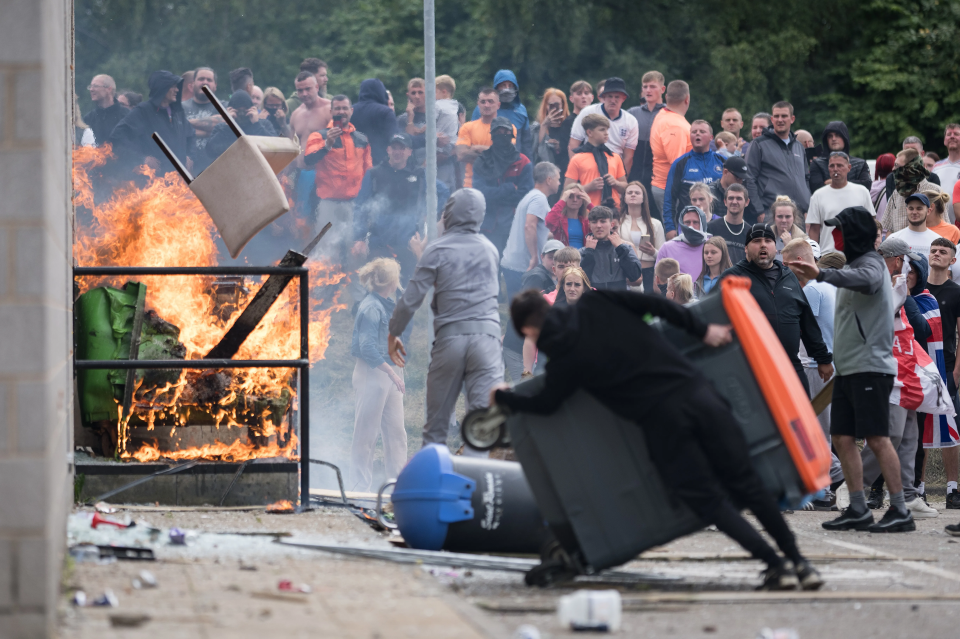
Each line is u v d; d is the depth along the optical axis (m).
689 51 41.91
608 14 40.72
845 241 13.98
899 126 42.50
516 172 24.39
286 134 24.64
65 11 11.76
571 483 9.55
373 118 24.55
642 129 25.09
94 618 7.62
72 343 12.76
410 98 24.77
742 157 23.72
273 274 13.46
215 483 13.27
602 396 9.38
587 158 23.75
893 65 42.81
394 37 41.28
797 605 9.05
